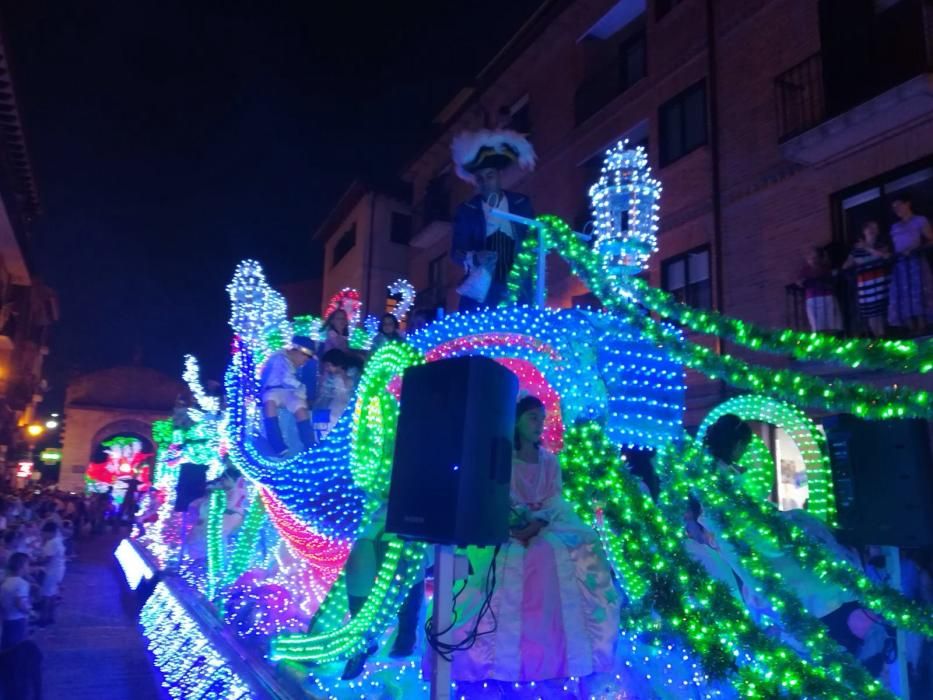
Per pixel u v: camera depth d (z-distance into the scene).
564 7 19.62
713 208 14.68
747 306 13.81
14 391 31.62
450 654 3.26
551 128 20.70
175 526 13.79
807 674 3.28
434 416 3.19
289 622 6.30
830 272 11.62
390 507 3.33
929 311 10.23
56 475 48.50
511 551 3.69
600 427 4.27
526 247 5.65
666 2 16.98
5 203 20.77
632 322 4.68
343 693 4.15
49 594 12.02
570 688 3.72
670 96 16.39
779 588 3.77
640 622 4.02
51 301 37.56
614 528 4.07
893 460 4.13
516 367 5.27
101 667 9.28
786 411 6.14
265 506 7.68
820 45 12.56
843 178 12.32
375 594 3.85
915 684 4.44
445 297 26.11
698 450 4.45
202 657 6.64
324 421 8.05
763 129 13.91
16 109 18.66
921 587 5.02
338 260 33.12
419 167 28.70
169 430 16.59
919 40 10.90
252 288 8.26
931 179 11.08
